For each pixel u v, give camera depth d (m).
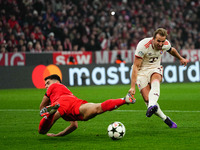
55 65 21.72
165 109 10.83
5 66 20.52
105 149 5.48
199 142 5.89
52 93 6.52
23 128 7.61
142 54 7.21
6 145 5.86
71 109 6.23
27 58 21.53
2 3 23.84
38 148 5.62
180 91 17.42
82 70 22.09
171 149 5.40
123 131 6.15
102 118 8.99
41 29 24.31
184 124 7.88
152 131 7.04
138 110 10.59
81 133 6.95
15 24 23.12
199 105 11.77
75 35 24.66
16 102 13.19
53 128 7.59
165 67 23.23
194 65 23.88
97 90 18.36
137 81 7.44
